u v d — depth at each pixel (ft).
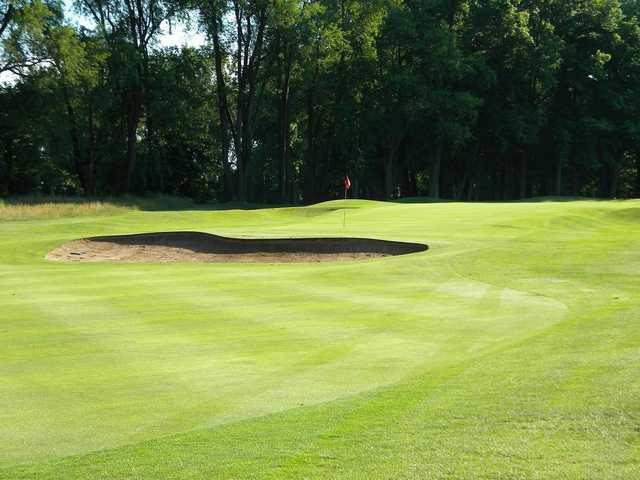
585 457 13.70
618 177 246.88
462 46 201.36
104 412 21.49
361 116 202.28
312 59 182.50
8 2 142.31
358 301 42.39
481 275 53.47
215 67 202.18
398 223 93.97
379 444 15.47
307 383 24.18
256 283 50.14
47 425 20.36
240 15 179.32
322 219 108.68
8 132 169.48
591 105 210.79
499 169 244.83
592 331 29.09
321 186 237.45
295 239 76.95
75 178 209.97
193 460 15.52
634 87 207.00
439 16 198.18
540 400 17.92
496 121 198.90
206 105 209.36
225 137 192.03
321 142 233.35
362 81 201.26
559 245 67.62
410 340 31.35
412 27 182.29
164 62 184.65
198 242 82.64
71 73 150.82
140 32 179.42
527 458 13.82
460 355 27.91
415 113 191.21
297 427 17.56
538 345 26.73
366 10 190.70
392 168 224.12
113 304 41.45
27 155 179.32
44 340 32.14
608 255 60.90
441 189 256.93
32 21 142.10
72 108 177.68
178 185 221.66
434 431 16.12
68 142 173.58
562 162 214.28
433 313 38.24
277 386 23.90
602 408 16.71
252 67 185.88
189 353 29.30
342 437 16.28
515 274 53.67
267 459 15.08
